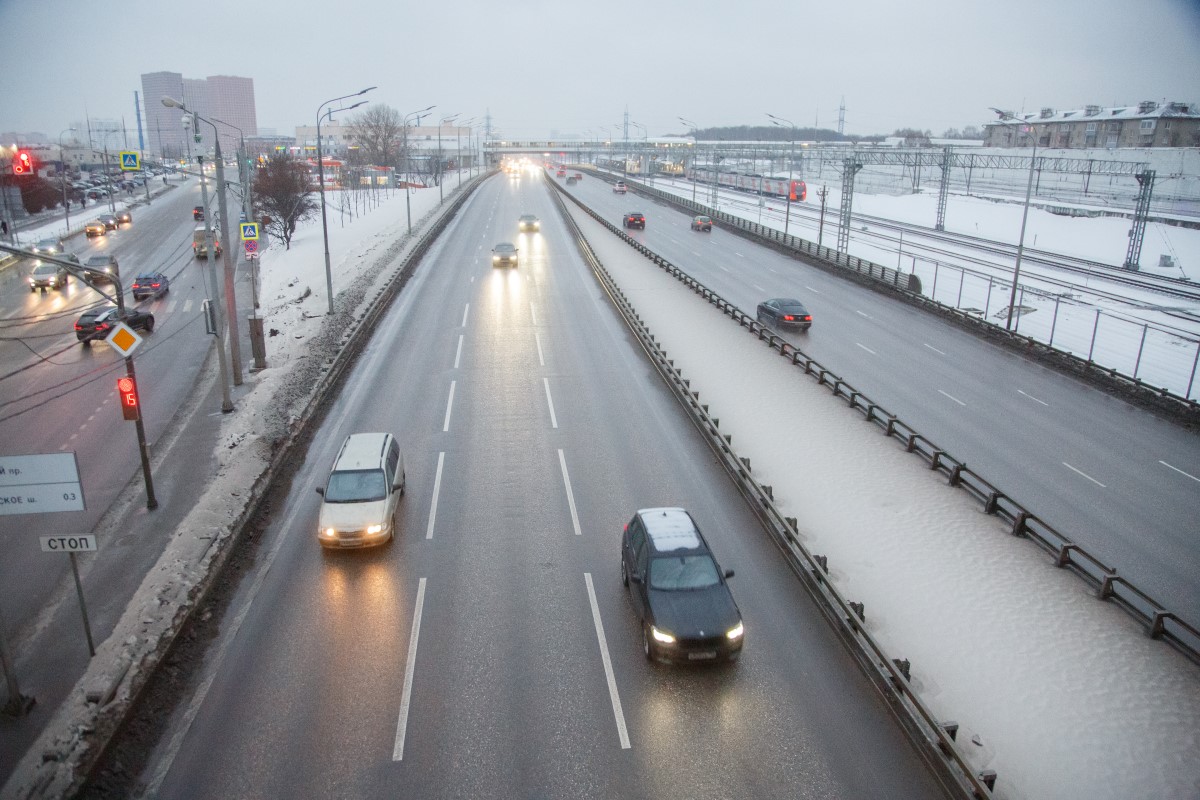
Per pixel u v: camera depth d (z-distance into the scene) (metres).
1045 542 17.41
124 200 105.44
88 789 10.47
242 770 10.90
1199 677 13.25
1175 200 83.12
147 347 35.62
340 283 48.59
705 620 13.09
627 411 26.02
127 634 13.45
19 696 11.88
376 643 13.74
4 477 12.17
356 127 196.38
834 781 10.78
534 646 13.70
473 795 10.50
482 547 17.11
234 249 69.94
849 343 35.78
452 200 95.44
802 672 13.15
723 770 10.95
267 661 13.25
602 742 11.46
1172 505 19.95
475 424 24.69
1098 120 104.69
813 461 22.06
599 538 17.53
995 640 14.09
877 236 77.94
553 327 37.31
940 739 10.89
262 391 27.05
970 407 27.25
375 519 16.83
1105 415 26.86
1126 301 45.66
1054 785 10.91
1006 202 97.44
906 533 17.95
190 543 16.44
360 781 10.73
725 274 53.38
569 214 79.06
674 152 166.25
